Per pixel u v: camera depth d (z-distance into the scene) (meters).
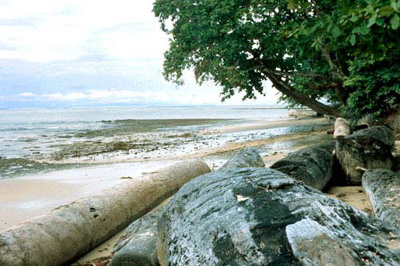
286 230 1.96
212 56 17.16
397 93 11.81
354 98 12.49
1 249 3.88
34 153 18.30
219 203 2.39
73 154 17.39
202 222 2.33
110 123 51.88
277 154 11.88
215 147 16.66
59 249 4.32
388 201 4.62
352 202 5.78
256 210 2.18
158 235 2.83
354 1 4.79
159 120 55.69
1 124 53.59
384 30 5.05
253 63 18.03
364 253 1.86
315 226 1.96
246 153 8.34
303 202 2.21
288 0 5.54
